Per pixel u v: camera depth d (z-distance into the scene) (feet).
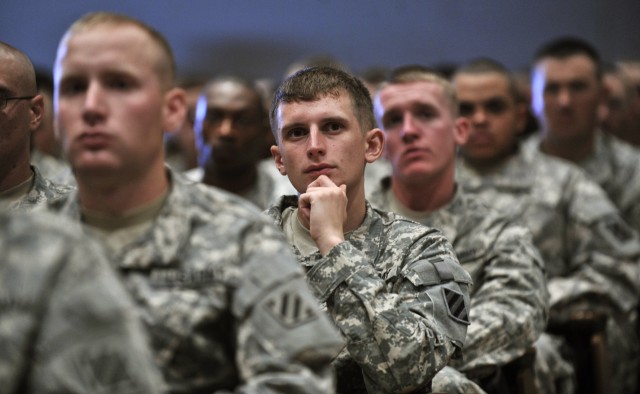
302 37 73.20
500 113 40.78
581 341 34.81
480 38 72.79
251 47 73.36
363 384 23.02
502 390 28.96
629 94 57.11
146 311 16.05
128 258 16.37
